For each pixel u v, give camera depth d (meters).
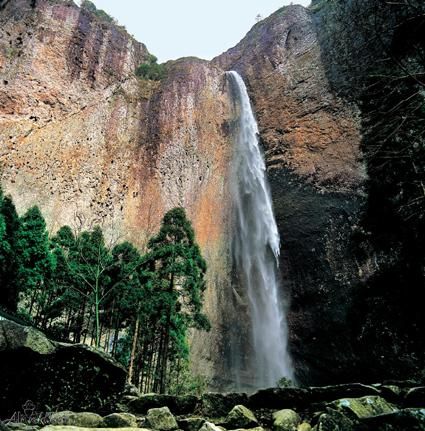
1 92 36.22
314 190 35.75
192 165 44.25
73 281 21.55
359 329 25.92
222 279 36.88
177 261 18.84
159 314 17.47
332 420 3.29
